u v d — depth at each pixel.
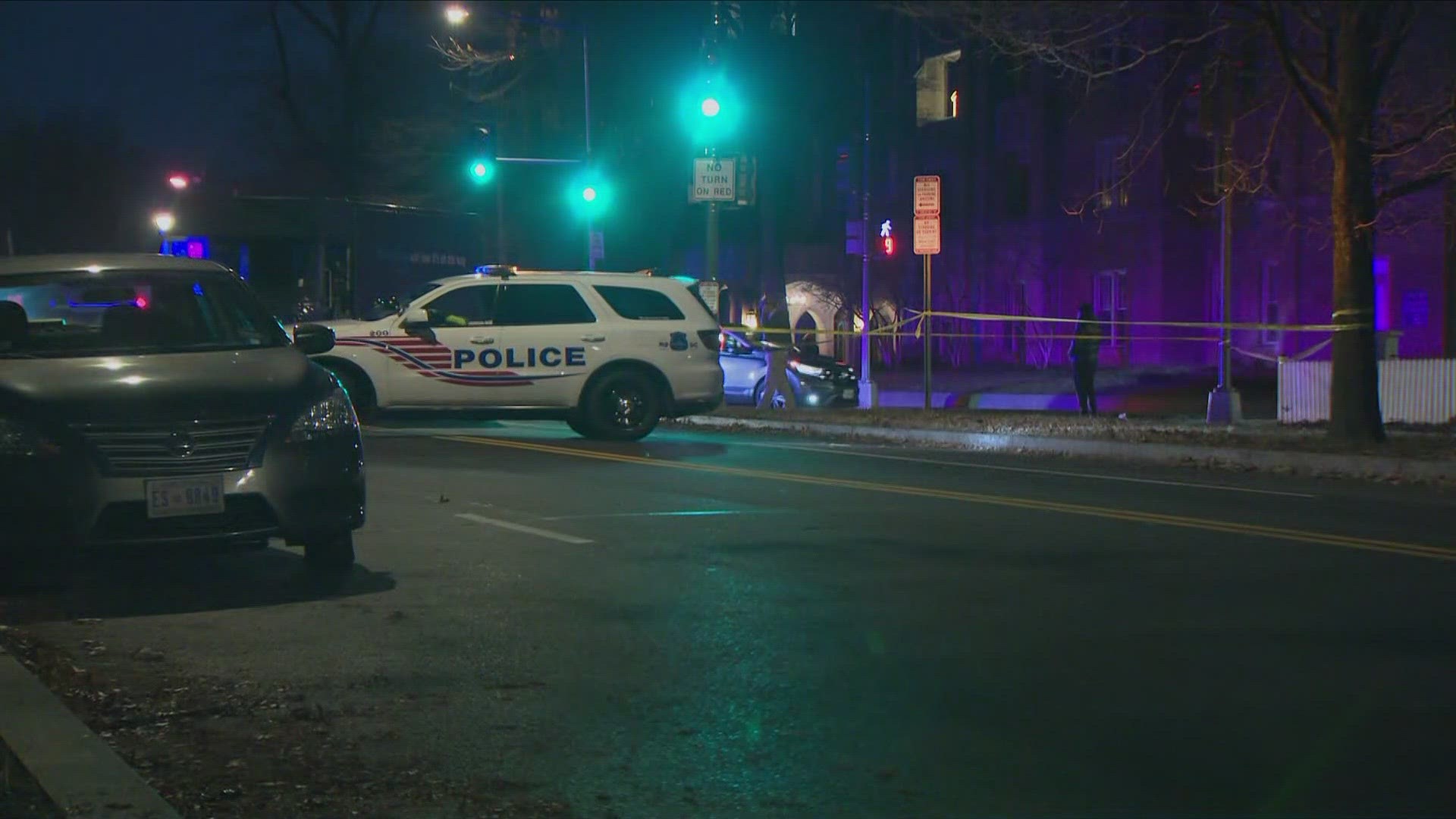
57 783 4.94
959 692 6.59
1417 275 31.77
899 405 31.48
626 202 49.94
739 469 15.19
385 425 21.22
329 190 52.88
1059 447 18.17
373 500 12.69
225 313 9.86
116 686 6.67
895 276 46.81
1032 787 5.36
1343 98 17.25
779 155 47.94
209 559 9.87
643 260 51.72
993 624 7.92
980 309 44.03
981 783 5.40
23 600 8.56
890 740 5.91
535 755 5.71
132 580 9.16
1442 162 17.91
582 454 16.75
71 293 10.10
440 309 18.48
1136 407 29.06
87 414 8.05
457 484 13.84
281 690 6.61
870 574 9.31
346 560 9.39
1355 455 15.72
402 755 5.69
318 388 8.89
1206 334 37.62
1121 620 8.03
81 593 8.77
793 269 48.81
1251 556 10.02
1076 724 6.12
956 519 11.66
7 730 5.58
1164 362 37.78
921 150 46.19
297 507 8.45
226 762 5.57
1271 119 34.38
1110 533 10.98
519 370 18.36
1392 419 22.48
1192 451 16.88
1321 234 34.16
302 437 8.53
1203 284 38.00
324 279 26.08
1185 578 9.20
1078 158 40.47
